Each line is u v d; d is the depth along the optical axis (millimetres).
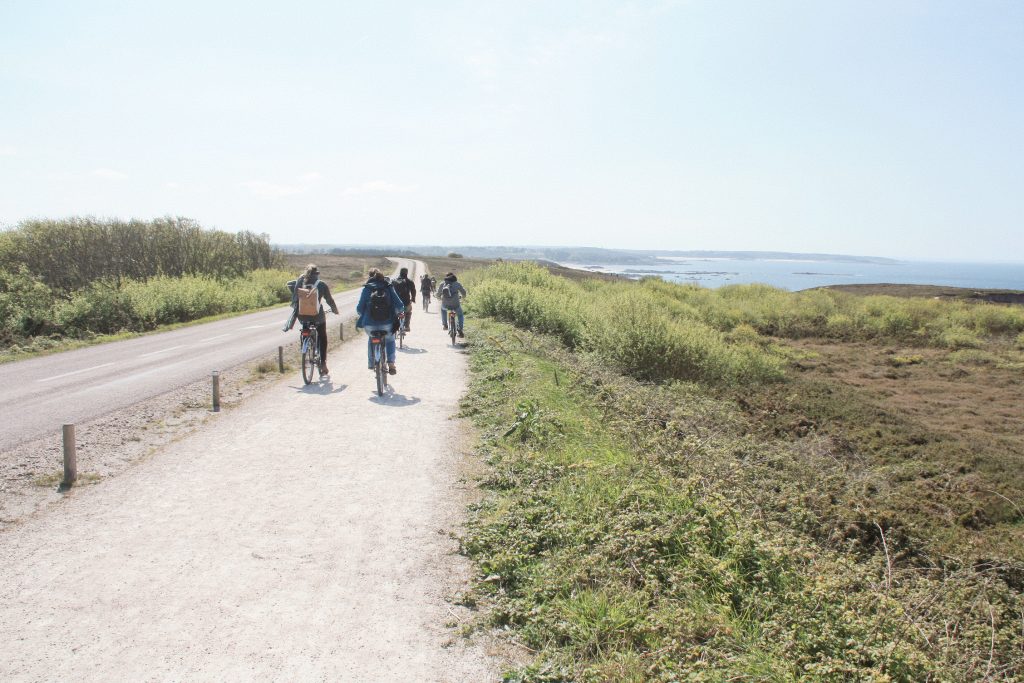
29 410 9312
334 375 12727
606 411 9281
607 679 3375
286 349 16500
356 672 3426
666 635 3711
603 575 4492
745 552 4586
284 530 5270
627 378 13133
